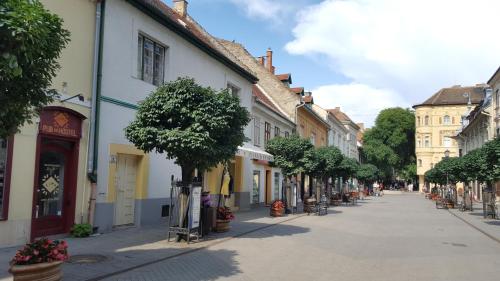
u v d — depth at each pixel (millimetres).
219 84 19750
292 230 14805
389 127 72375
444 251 11305
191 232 11125
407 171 75188
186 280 7191
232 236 12484
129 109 13227
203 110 10234
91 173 11523
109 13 12367
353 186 57125
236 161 22391
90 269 7578
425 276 8156
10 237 9281
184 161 10953
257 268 8406
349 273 8266
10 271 5750
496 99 33781
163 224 14305
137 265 8062
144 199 13945
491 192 22516
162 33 15047
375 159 71438
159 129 10227
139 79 13852
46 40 4977
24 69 4887
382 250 11203
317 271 8344
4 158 9219
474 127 43312
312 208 22609
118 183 13078
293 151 21078
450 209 30109
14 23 4391
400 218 21875
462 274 8422
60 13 10633
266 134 26875
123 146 12898
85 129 11453
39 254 5902
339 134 57531
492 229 16875
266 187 27672
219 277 7512
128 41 13242
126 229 12906
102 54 12008
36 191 9938
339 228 16062
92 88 11680
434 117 72500
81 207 11344
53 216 10688
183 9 23625
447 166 31016
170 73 15555
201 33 23797
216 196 19812
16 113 5227
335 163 28969
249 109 23438
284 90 33906
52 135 10367
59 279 6113
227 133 11125
